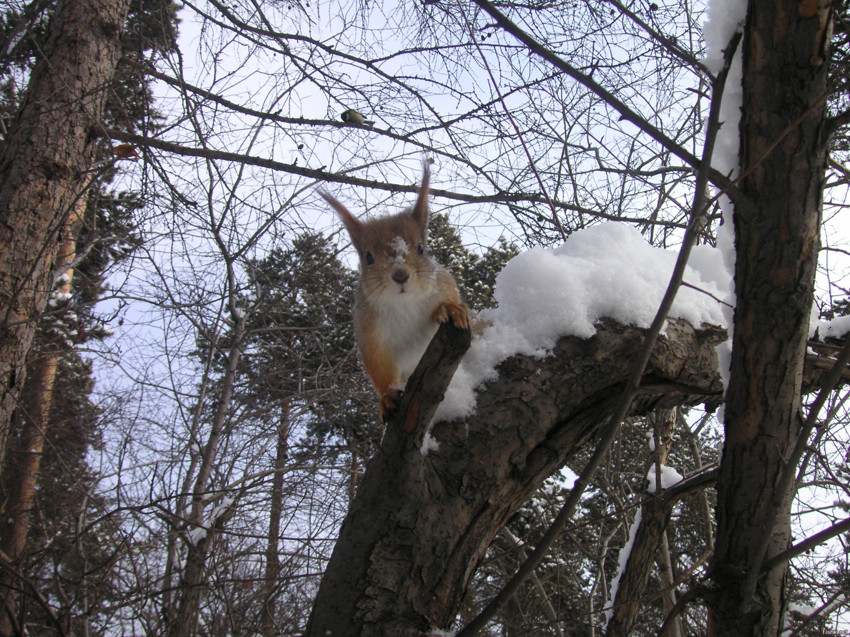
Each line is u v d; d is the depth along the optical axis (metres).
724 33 2.43
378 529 2.62
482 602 7.64
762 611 2.57
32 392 7.58
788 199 2.30
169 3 6.16
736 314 2.53
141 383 6.88
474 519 2.82
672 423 5.89
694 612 7.48
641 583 4.04
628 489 7.64
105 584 4.51
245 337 7.87
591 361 3.21
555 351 3.22
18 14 5.84
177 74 5.22
